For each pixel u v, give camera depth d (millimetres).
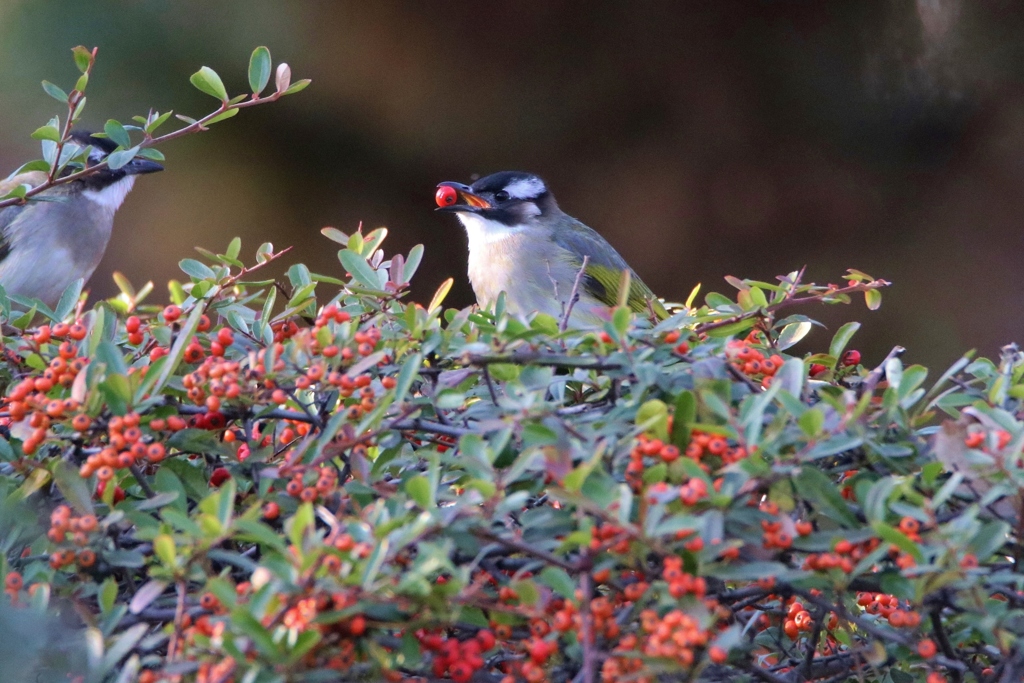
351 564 4207
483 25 18609
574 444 4789
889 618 5117
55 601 4824
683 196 19906
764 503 5039
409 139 19156
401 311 6363
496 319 6070
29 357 5656
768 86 19484
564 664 4832
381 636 4457
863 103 19484
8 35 17156
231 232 19312
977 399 5664
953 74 19328
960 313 19641
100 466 4820
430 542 4422
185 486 5418
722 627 4891
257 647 4004
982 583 4621
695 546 4320
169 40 17359
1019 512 4750
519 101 19141
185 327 5191
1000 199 19562
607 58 19234
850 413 4816
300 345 5293
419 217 19828
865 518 4914
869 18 19156
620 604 4695
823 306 20047
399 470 5879
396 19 18219
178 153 18625
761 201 19938
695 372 5180
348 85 18531
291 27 17875
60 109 17453
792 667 5781
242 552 5426
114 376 4906
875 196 19844
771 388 4766
